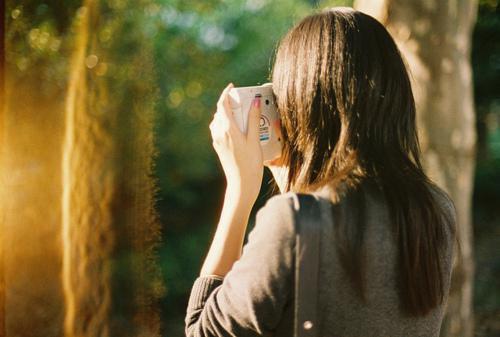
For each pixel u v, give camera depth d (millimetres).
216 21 9156
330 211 955
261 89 1138
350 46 1056
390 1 3250
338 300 951
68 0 1852
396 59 1089
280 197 977
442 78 3303
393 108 1070
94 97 1887
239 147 1105
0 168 1347
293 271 936
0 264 1280
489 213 10297
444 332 3506
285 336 969
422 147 3330
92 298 1682
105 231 1763
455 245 1089
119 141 2014
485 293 7105
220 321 971
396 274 978
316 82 1052
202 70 8758
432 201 1036
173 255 7684
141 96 2316
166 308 6836
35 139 1613
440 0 3254
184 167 8711
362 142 1034
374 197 986
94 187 1742
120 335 1822
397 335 988
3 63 1224
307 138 1059
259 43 9359
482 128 10680
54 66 1812
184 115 8750
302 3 9617
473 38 9492
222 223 1104
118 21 2402
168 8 7898
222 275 1076
